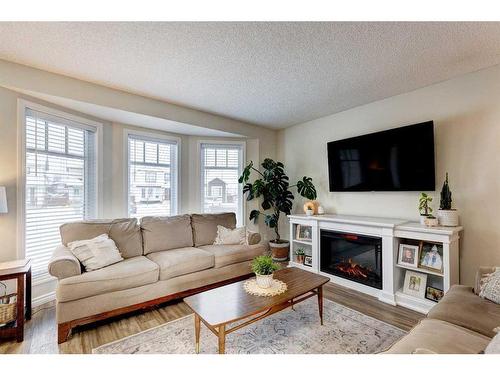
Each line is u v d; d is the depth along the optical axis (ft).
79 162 10.27
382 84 9.05
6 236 7.70
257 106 11.43
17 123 7.94
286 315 7.65
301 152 14.29
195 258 9.00
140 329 6.92
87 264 7.51
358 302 8.61
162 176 13.37
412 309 8.04
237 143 14.99
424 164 8.89
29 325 7.06
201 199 14.39
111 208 11.35
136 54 7.04
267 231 15.44
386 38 6.27
